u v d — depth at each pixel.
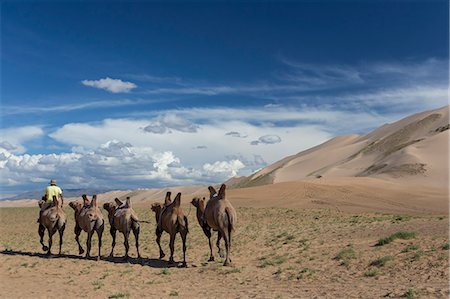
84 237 33.41
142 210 57.97
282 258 18.78
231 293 13.11
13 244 30.11
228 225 17.88
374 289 12.13
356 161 150.38
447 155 107.00
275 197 68.00
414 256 15.63
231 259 20.11
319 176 142.75
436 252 15.91
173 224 18.84
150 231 35.00
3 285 16.02
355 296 11.52
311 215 43.00
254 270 17.11
